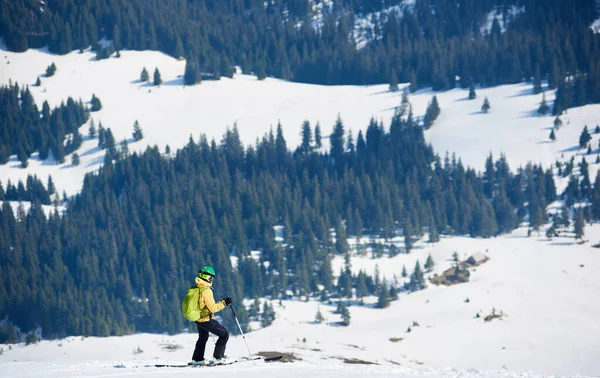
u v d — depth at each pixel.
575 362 145.00
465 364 146.62
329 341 157.12
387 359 146.50
